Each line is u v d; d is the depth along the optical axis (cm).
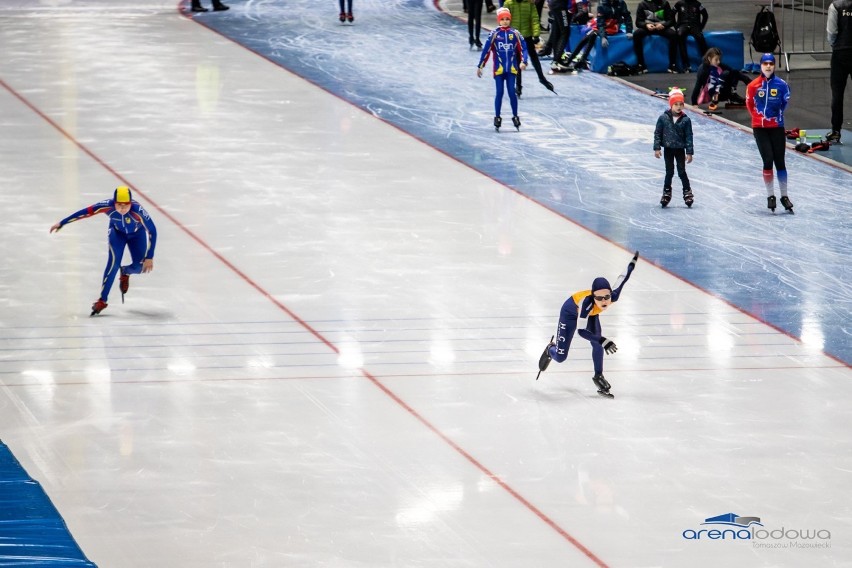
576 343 2933
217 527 2075
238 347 2864
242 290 3216
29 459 2306
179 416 2506
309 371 2739
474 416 2528
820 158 4578
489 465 2316
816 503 2198
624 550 2022
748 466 2336
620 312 3122
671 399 2630
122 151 4441
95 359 2781
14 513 2062
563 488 2230
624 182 4238
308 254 3488
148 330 2950
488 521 2106
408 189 4103
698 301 3206
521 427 2481
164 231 3644
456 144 4647
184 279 3284
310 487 2220
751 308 3164
